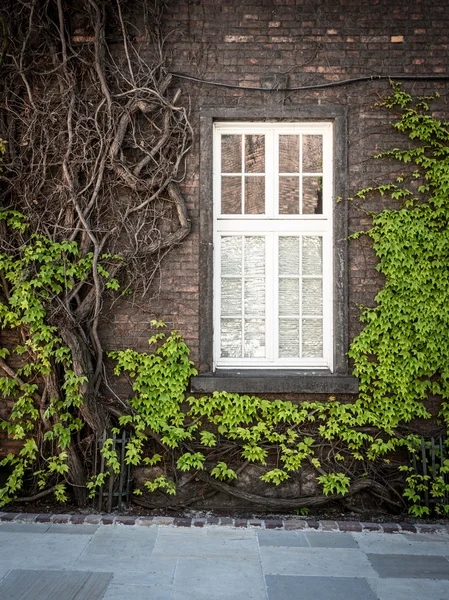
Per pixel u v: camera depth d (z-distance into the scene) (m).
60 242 5.71
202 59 5.77
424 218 5.68
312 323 5.92
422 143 5.76
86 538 4.83
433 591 3.99
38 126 5.72
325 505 5.69
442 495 5.41
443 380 5.64
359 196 5.72
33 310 5.48
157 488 5.68
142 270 5.73
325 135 5.91
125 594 3.87
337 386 5.62
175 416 5.64
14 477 5.55
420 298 5.64
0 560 4.37
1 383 5.67
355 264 5.75
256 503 5.61
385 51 5.77
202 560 4.45
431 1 5.80
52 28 5.72
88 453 5.64
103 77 5.63
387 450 5.59
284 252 5.92
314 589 4.00
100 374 5.67
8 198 5.78
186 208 5.76
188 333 5.74
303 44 5.78
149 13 5.75
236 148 5.93
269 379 5.62
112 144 5.66
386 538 4.96
